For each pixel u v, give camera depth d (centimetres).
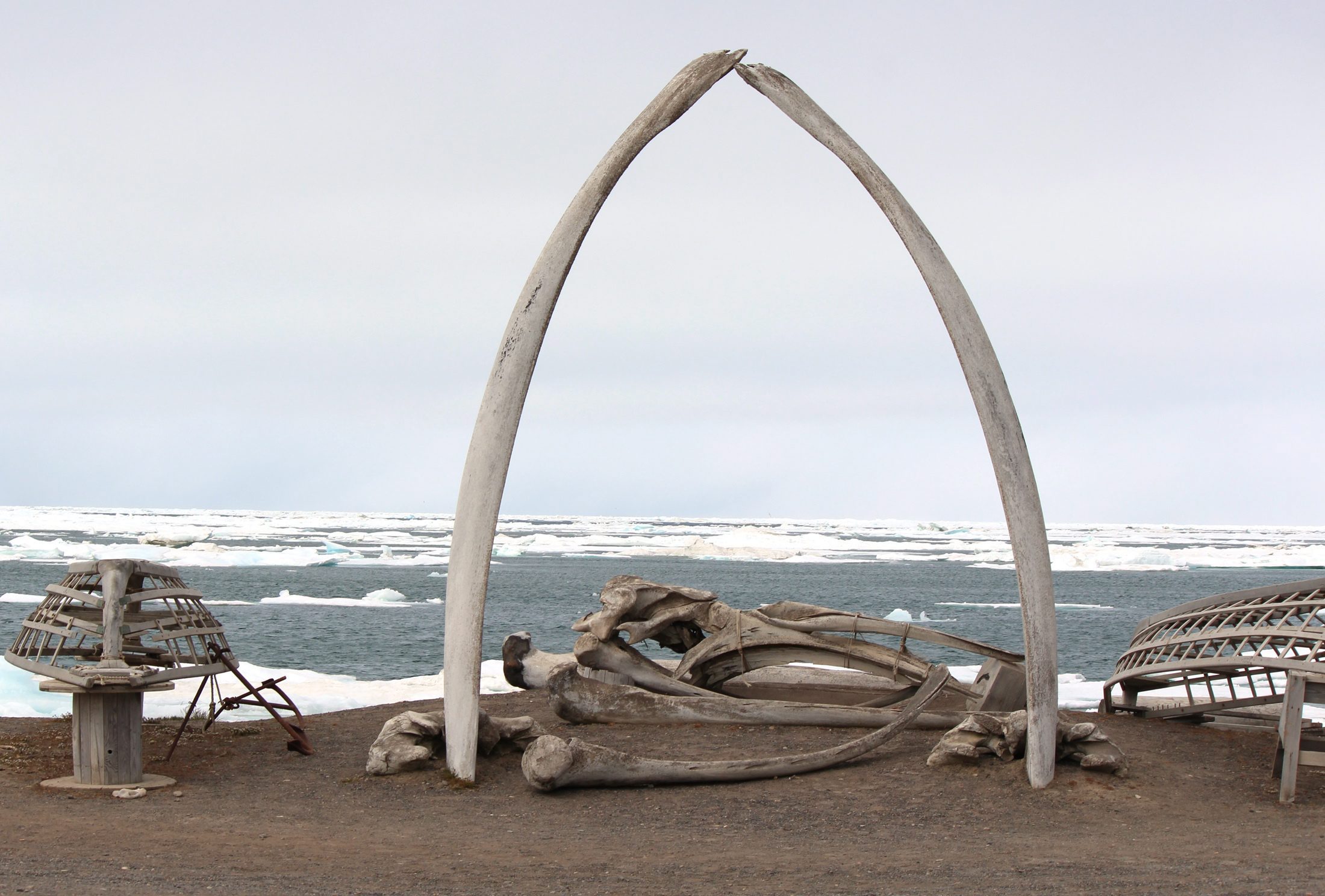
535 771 933
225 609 4628
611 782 960
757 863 745
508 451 984
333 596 5581
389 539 12275
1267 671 1241
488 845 796
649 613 1291
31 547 7756
